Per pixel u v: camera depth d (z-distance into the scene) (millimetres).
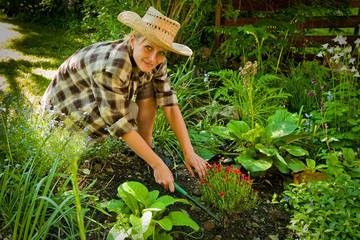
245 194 2361
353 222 2100
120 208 2049
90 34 5430
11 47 4906
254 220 2283
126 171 2512
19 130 2162
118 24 3947
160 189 2422
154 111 2506
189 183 2553
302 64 4359
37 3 7246
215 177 2400
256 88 3373
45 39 5551
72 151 2043
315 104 3475
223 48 4602
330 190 2262
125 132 1953
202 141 2965
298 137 2717
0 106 2234
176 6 4082
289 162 2643
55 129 2162
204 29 4902
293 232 2201
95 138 2361
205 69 4254
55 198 1952
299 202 2371
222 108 3416
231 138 2793
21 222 1873
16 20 6953
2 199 1911
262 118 3258
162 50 1877
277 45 4137
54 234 1857
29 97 3207
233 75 3516
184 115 3287
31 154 2135
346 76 3383
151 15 1886
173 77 3809
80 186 2246
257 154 2678
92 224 2012
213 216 2203
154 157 2000
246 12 4949
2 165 2070
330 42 4582
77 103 2293
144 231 1736
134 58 1938
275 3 4434
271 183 2650
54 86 2389
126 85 1999
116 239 1763
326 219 2195
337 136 2873
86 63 2102
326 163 2648
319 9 4094
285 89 3760
